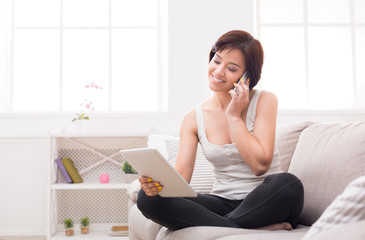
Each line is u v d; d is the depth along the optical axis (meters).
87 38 3.84
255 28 3.77
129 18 3.86
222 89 1.62
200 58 3.66
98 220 3.64
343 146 1.61
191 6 3.68
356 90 3.85
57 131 3.62
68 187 3.25
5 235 3.53
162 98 3.86
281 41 3.83
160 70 3.85
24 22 3.83
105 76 3.85
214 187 1.72
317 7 3.86
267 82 3.83
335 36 3.86
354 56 3.84
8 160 3.57
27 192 3.56
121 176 3.66
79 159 3.64
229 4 3.69
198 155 2.32
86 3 3.84
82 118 3.47
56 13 3.83
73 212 3.63
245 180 1.61
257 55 1.60
